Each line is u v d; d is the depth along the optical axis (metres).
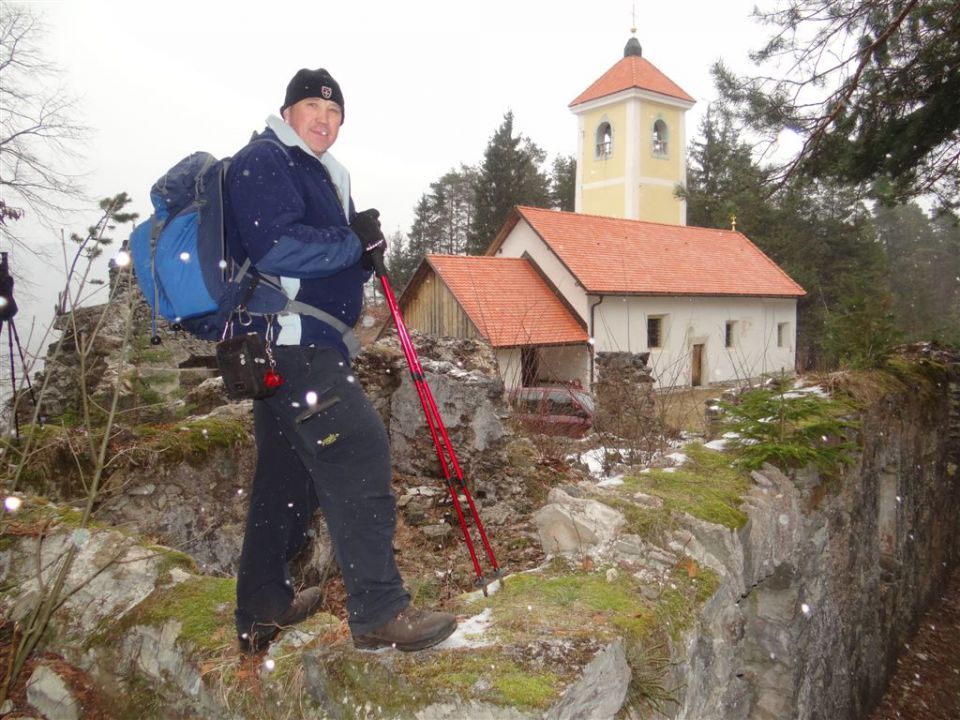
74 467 4.15
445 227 54.53
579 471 6.75
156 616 2.70
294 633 2.48
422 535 5.41
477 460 6.08
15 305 3.07
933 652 8.45
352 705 2.11
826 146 8.38
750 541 3.66
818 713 4.85
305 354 2.14
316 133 2.31
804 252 32.72
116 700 2.69
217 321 2.14
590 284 22.14
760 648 4.28
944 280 48.19
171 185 2.13
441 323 22.12
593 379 11.48
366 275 2.43
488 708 1.93
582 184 35.34
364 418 2.17
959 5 7.32
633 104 32.50
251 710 2.30
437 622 2.14
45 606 2.74
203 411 6.67
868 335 8.55
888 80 8.16
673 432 7.25
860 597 6.33
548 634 2.26
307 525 2.53
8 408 3.53
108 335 7.07
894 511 7.66
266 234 2.02
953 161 8.78
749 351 27.56
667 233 28.12
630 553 3.14
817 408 4.74
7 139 12.73
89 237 3.13
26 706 2.73
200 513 4.63
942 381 9.99
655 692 2.43
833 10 7.82
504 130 42.84
